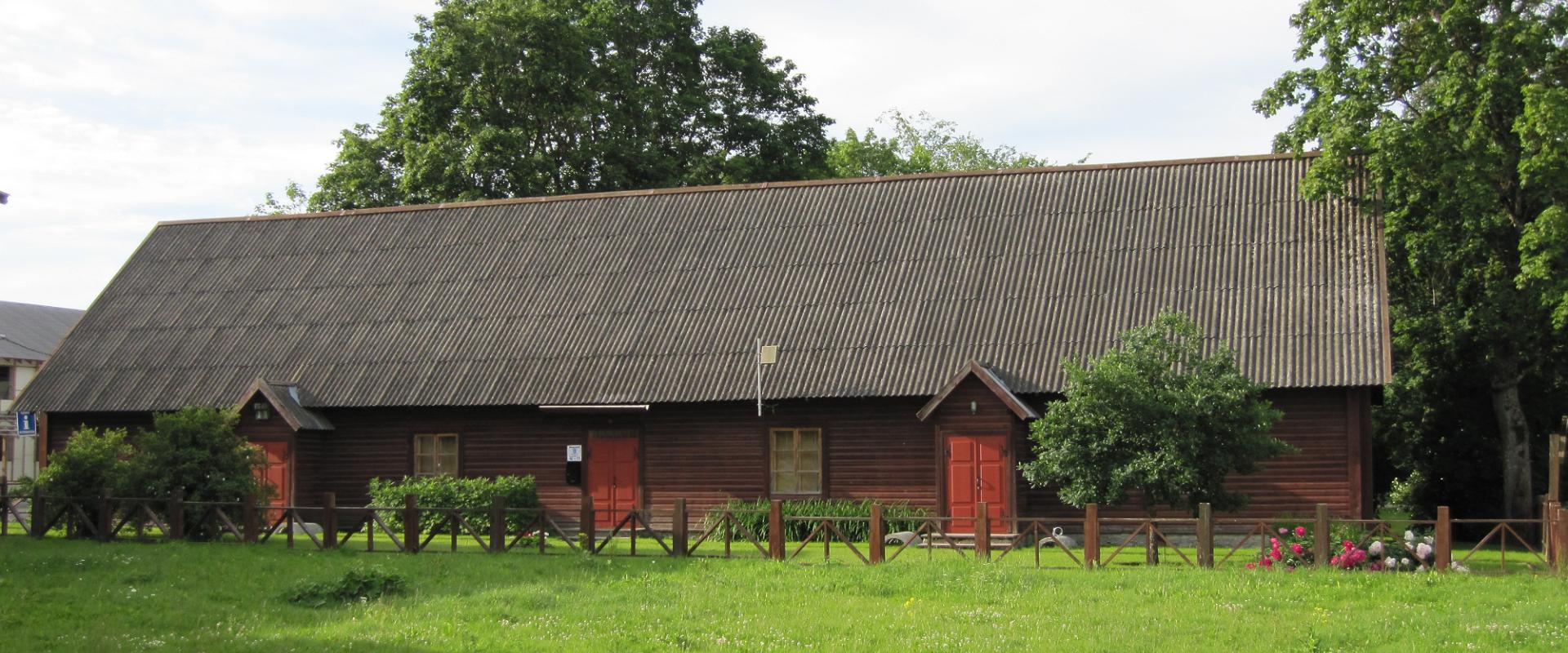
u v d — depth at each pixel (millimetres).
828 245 34688
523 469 33000
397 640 16906
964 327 31312
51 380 35938
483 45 48750
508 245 37344
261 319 36531
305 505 33219
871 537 23422
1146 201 33594
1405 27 31094
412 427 33625
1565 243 28625
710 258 35188
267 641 16844
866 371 30859
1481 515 34625
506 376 33062
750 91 57188
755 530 30469
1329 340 28734
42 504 27609
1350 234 30906
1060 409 24312
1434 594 19391
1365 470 28500
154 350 36250
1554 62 30125
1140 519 22797
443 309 35500
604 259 36000
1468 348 33219
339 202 50969
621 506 32344
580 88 50375
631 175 52438
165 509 27422
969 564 22578
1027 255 32875
